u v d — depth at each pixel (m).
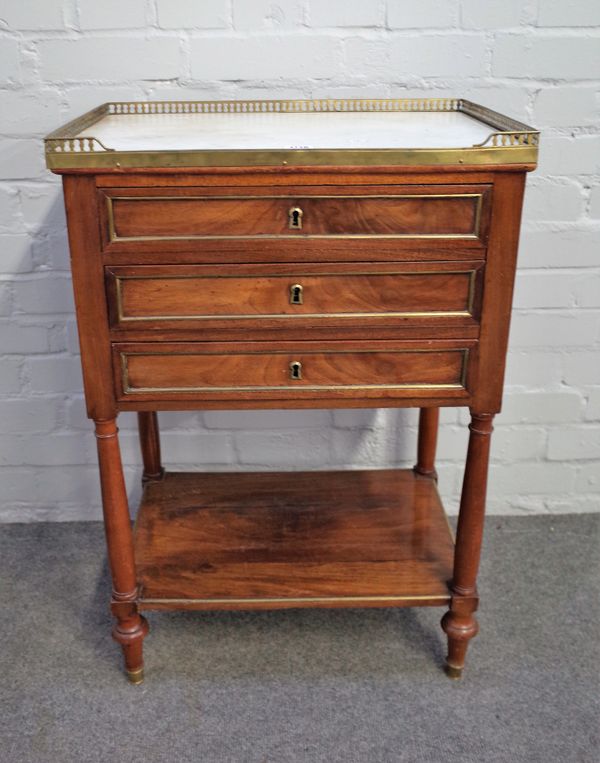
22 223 1.63
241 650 1.52
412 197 1.13
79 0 1.50
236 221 1.14
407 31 1.55
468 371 1.23
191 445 1.84
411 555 1.51
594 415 1.84
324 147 1.11
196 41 1.54
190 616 1.60
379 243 1.15
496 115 1.31
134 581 1.39
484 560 1.76
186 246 1.15
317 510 1.65
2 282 1.67
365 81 1.58
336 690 1.43
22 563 1.73
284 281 1.18
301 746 1.31
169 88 1.57
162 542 1.54
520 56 1.57
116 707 1.39
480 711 1.38
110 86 1.56
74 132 1.20
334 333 1.21
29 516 1.88
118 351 1.20
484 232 1.15
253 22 1.53
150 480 1.74
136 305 1.18
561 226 1.68
